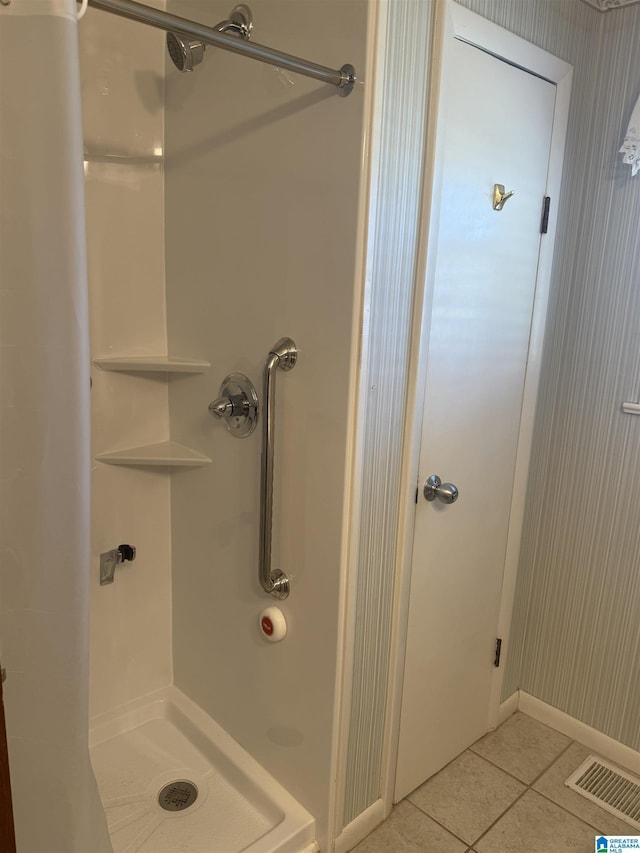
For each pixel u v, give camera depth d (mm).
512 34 1338
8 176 831
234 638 1627
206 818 1519
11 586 943
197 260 1517
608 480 1722
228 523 1575
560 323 1742
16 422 897
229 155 1371
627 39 1525
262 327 1373
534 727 1967
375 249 1162
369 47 1062
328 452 1272
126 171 1510
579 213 1679
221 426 1540
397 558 1421
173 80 1490
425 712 1655
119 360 1555
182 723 1791
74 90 829
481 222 1409
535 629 1957
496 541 1738
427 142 1212
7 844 909
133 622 1782
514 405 1669
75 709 1003
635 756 1780
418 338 1305
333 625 1327
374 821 1568
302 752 1467
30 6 796
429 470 1449
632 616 1729
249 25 1272
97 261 1505
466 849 1533
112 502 1657
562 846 1551
